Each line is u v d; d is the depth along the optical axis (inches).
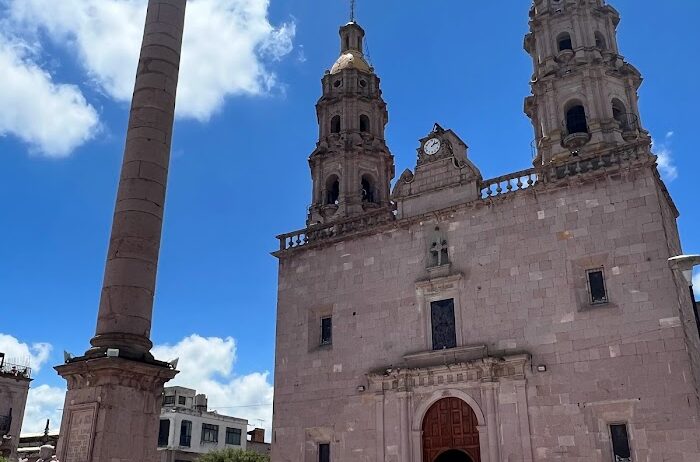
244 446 2967.5
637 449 980.6
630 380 1018.1
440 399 1179.3
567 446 1033.5
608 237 1113.4
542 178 1223.5
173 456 2608.3
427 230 1311.5
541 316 1128.2
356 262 1375.5
